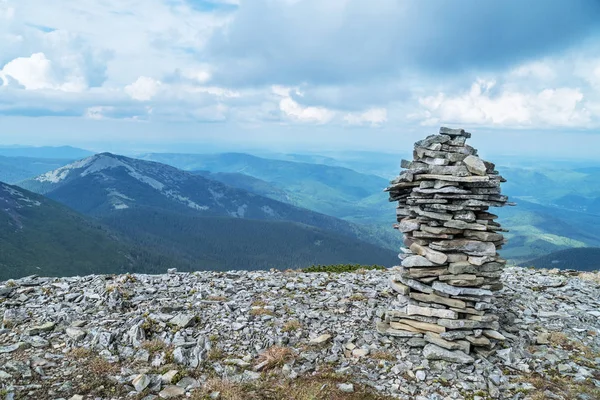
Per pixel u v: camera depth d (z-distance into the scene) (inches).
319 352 419.2
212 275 726.5
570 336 474.0
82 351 392.8
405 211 464.8
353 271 866.1
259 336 445.4
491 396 354.6
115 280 644.7
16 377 340.5
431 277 428.8
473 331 418.9
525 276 768.9
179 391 338.0
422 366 396.5
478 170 400.2
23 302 532.4
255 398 335.0
